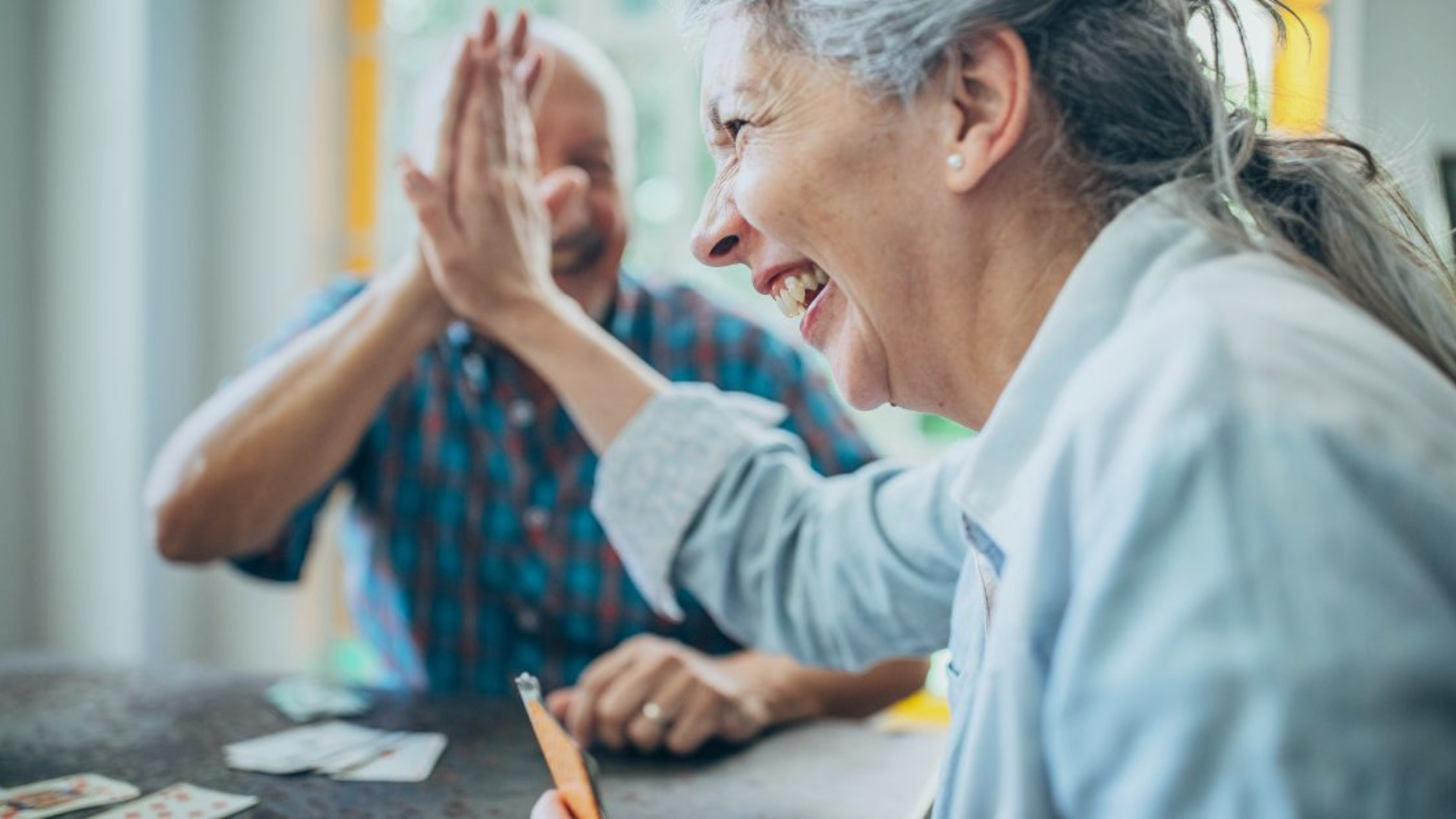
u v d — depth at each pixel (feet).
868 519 3.29
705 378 5.34
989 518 1.98
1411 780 1.29
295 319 5.34
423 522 5.28
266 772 3.30
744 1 2.24
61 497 10.74
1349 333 1.64
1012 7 2.00
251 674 4.47
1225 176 1.99
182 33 10.88
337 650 11.34
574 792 2.35
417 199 3.83
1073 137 2.07
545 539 5.16
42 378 10.78
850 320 2.34
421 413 5.27
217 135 11.28
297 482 4.42
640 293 5.52
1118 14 2.10
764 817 3.06
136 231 10.46
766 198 2.19
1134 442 1.52
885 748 3.73
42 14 10.69
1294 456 1.42
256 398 4.42
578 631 5.21
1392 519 1.41
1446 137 8.16
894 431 10.55
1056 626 1.62
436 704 4.08
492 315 3.91
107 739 3.60
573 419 5.17
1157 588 1.43
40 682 4.29
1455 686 1.34
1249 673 1.34
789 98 2.16
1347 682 1.32
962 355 2.22
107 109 10.54
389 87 11.43
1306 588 1.36
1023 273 2.11
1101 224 2.07
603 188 5.13
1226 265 1.82
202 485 4.34
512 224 3.89
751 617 3.55
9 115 10.52
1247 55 2.27
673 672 3.69
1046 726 1.58
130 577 10.49
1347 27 8.27
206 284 11.30
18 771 3.29
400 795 3.13
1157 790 1.37
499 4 11.21
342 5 11.42
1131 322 1.82
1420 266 2.22
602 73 5.24
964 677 2.37
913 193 2.11
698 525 3.56
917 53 2.02
